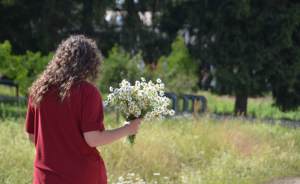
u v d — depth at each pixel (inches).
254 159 436.5
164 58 903.1
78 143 163.6
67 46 164.9
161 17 1128.2
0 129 436.1
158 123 523.5
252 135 526.0
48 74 164.2
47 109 163.9
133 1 1116.5
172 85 744.3
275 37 965.2
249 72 989.2
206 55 1011.9
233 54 989.2
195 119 567.5
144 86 186.5
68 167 163.3
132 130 178.9
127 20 1115.9
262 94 1010.1
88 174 164.9
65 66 162.6
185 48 910.4
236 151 461.7
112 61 618.2
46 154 164.6
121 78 610.2
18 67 679.7
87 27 1093.1
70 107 161.3
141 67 643.5
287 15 946.7
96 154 168.4
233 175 382.3
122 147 383.6
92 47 166.7
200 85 1048.2
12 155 347.6
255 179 389.7
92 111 161.3
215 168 398.0
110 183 334.6
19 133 422.9
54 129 163.6
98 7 1035.3
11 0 968.3
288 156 462.6
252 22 965.8
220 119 612.4
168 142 444.8
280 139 533.0
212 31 1015.6
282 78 980.6
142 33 1116.5
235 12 948.6
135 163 376.5
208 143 471.5
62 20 1056.8
